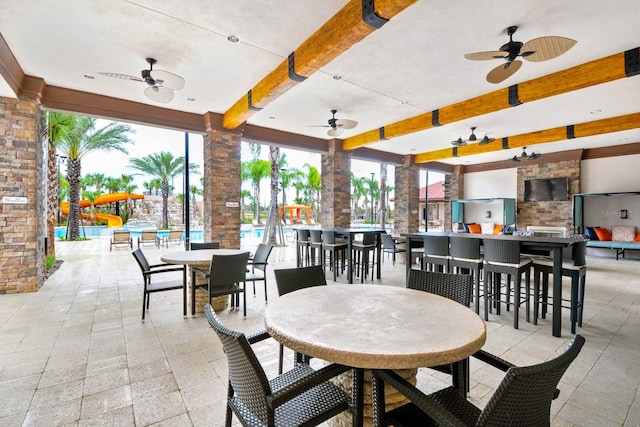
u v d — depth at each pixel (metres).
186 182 8.23
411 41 3.70
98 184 25.97
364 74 4.61
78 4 3.08
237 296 3.87
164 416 1.83
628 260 7.99
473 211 12.44
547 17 3.19
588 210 9.48
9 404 1.92
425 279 2.26
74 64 4.31
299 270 2.33
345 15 3.09
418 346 1.16
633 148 8.74
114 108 5.61
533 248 3.49
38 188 4.79
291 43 3.78
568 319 3.54
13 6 3.10
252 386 1.20
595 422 1.79
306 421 1.27
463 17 3.22
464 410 1.32
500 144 8.48
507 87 5.05
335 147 8.53
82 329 3.12
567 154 9.76
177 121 6.31
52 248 7.37
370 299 1.79
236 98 5.64
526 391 0.92
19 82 4.41
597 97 5.37
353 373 1.38
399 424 1.27
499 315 3.72
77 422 1.76
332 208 8.61
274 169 11.12
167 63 4.28
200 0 3.03
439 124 6.19
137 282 5.19
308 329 1.33
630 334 3.09
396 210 11.10
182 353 2.61
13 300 4.14
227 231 6.70
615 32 3.43
